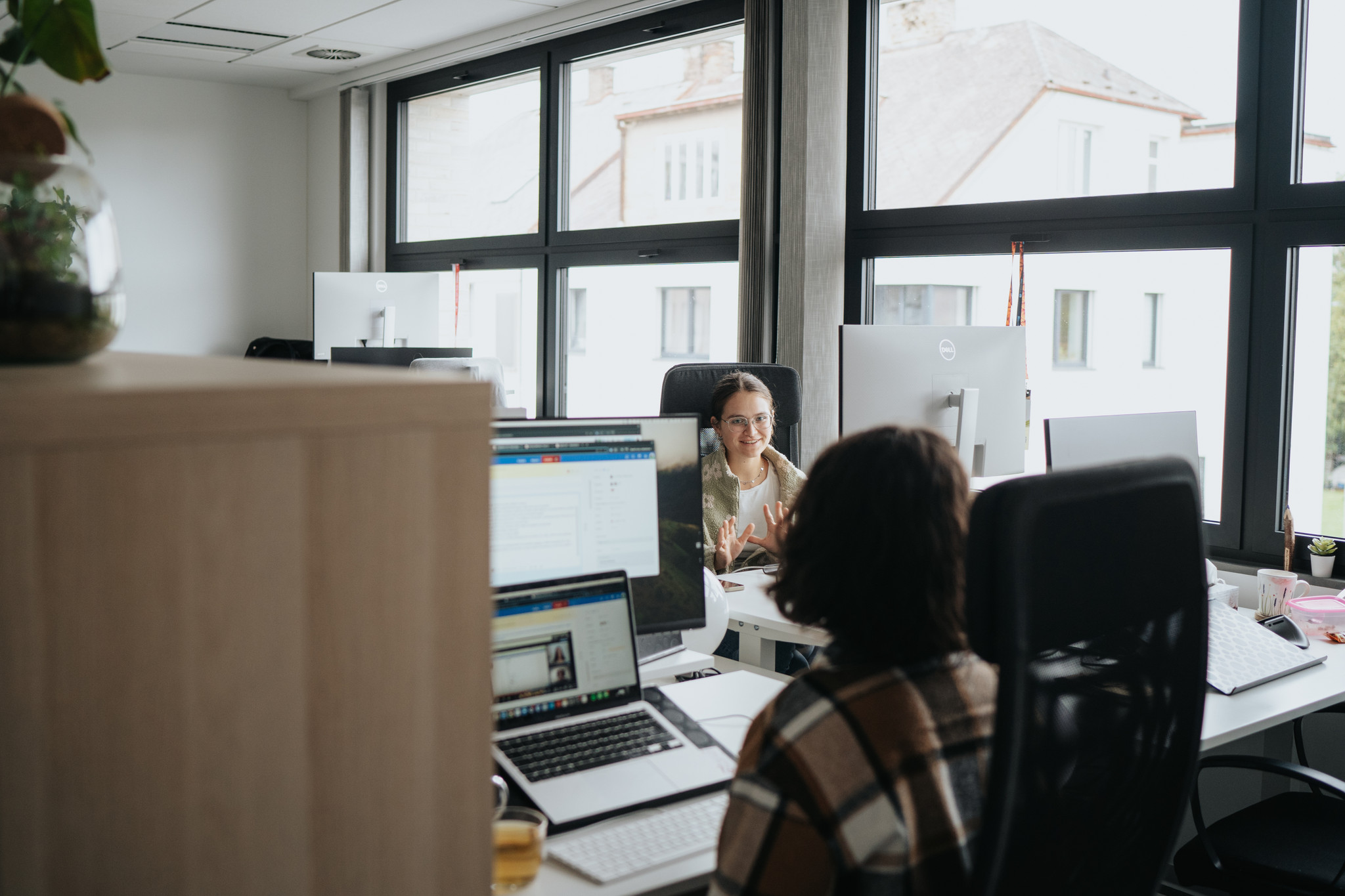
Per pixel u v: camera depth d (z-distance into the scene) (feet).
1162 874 3.84
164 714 1.96
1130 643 3.48
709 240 14.74
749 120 12.85
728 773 4.71
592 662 5.15
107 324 2.60
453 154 19.54
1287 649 6.88
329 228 22.26
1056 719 3.21
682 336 15.48
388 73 19.74
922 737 3.18
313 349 19.45
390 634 2.22
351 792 2.19
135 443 1.90
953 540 3.39
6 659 1.79
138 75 20.89
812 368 12.55
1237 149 9.44
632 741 4.88
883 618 3.35
